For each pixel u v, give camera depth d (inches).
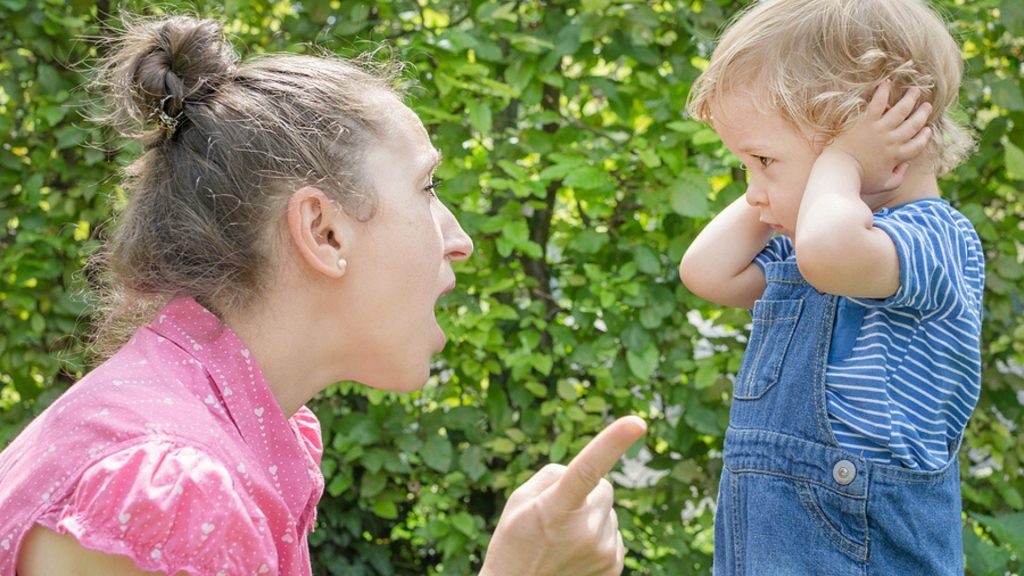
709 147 106.4
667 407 119.3
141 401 44.9
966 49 118.2
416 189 52.1
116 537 41.4
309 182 49.3
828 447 55.0
